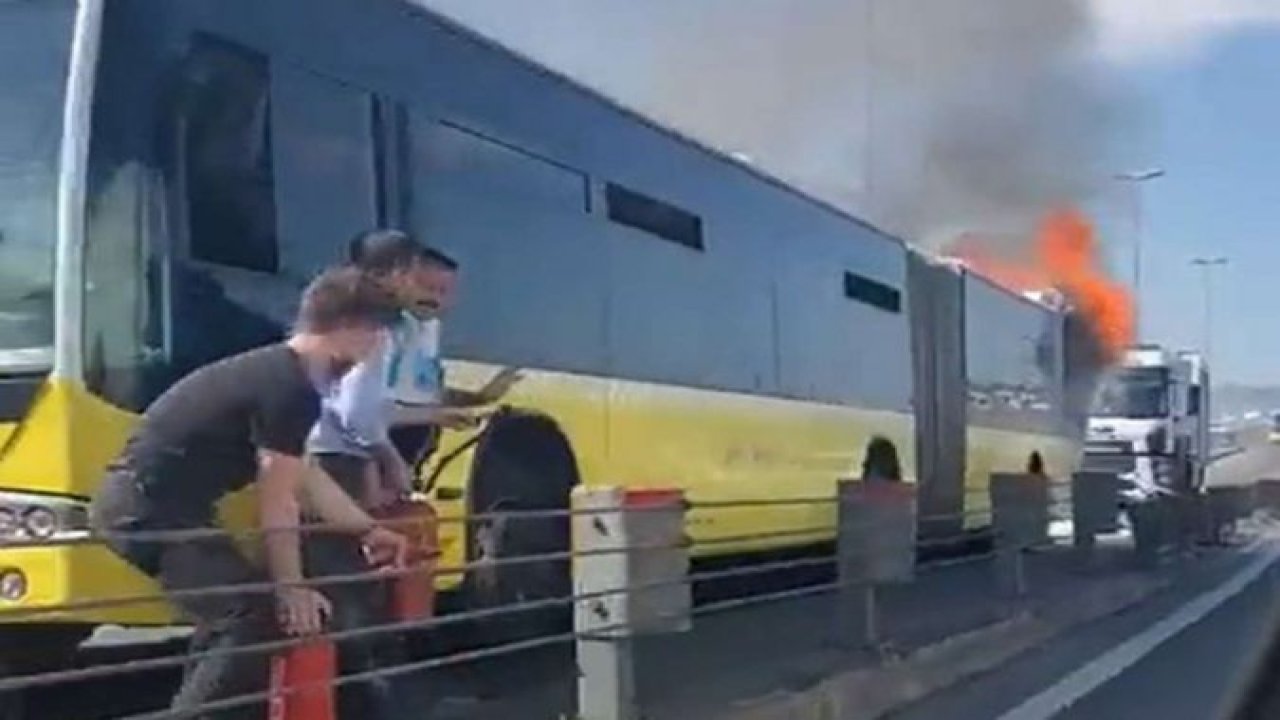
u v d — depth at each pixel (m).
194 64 7.58
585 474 11.04
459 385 9.43
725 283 13.98
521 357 10.26
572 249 11.09
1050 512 18.30
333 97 8.55
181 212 7.46
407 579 7.16
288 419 6.34
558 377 10.75
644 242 12.30
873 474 18.33
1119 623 17.78
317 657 6.44
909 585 13.97
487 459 9.70
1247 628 15.35
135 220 7.25
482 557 9.38
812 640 12.37
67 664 7.55
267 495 6.34
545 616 9.49
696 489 13.10
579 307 11.13
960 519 17.30
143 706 7.74
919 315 20.45
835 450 16.94
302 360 6.40
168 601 6.20
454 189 9.62
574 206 11.17
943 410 21.28
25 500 6.93
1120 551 21.95
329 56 8.53
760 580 14.77
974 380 22.83
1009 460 24.91
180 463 6.23
